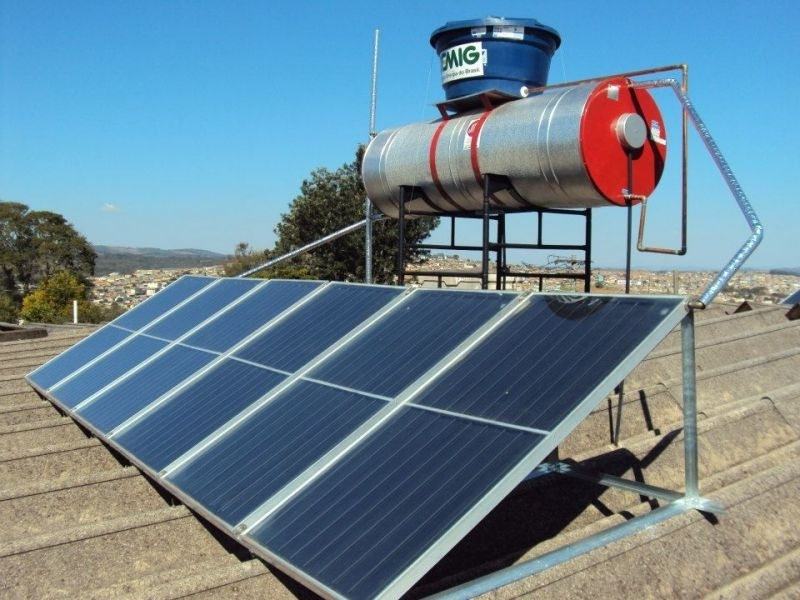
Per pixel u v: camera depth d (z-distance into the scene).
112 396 6.18
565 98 6.22
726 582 3.80
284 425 4.32
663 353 7.82
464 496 3.08
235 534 3.54
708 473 5.41
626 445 5.61
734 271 4.01
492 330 4.31
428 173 7.15
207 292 8.04
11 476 5.85
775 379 7.45
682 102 5.80
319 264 25.59
